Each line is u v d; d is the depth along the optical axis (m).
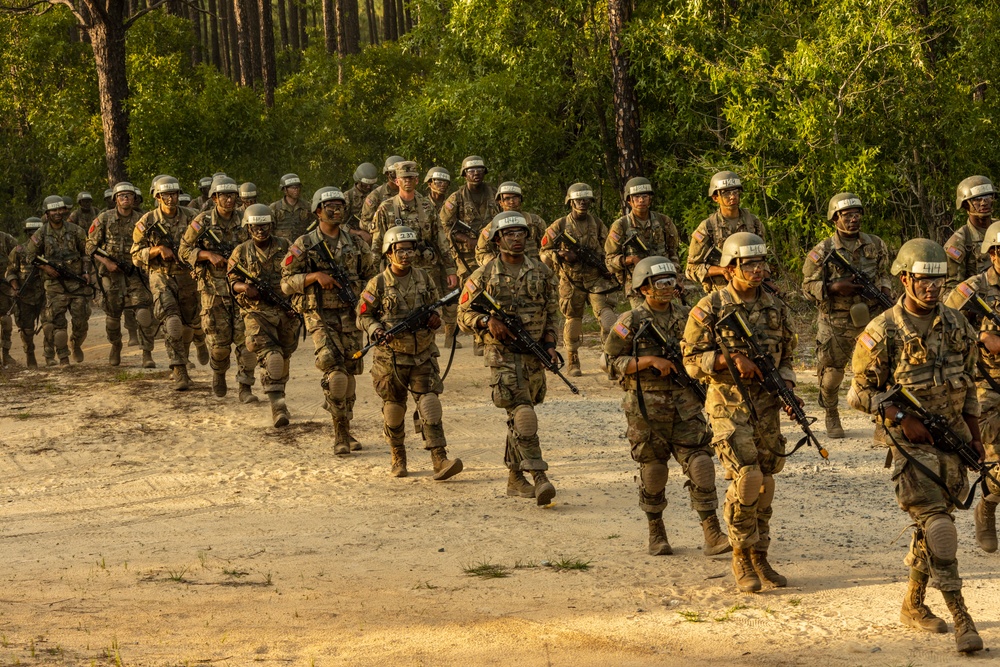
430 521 23.14
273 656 15.18
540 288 23.97
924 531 15.38
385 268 26.69
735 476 17.53
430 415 26.08
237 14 90.12
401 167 38.50
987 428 19.77
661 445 19.91
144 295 42.66
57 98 81.62
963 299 20.47
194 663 14.73
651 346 19.45
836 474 25.44
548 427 31.42
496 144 56.22
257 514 24.23
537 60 54.16
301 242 29.14
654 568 19.39
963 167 44.88
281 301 32.06
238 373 36.09
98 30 62.53
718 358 17.61
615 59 49.56
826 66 43.47
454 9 56.12
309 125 76.12
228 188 36.31
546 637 16.00
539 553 20.61
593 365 40.09
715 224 32.72
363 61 81.94
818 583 18.22
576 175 56.88
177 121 63.44
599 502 24.22
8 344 46.06
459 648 15.56
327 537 22.17
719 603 17.42
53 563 20.73
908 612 15.97
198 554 21.09
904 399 15.85
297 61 120.44
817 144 43.44
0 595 18.41
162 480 27.55
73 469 28.92
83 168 74.50
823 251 28.44
